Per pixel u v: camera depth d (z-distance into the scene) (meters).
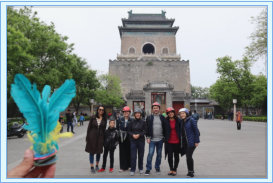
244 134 21.84
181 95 56.81
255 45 25.83
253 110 66.62
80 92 43.09
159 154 8.73
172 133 8.62
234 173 8.65
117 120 9.45
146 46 99.81
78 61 38.34
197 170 9.16
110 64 86.69
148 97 51.03
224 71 52.50
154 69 86.44
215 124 36.88
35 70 24.23
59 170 9.23
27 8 26.17
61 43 26.23
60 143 16.64
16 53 16.69
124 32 96.00
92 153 8.84
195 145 8.23
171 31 95.69
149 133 8.78
